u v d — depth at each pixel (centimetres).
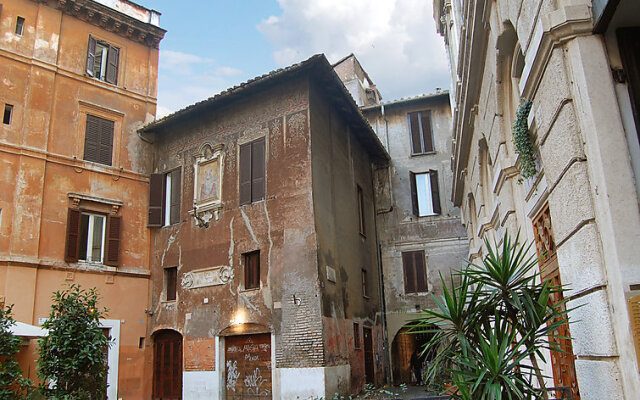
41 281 1602
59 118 1758
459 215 2138
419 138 2280
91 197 1772
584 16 456
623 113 442
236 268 1634
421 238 2152
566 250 501
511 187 848
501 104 825
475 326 525
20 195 1611
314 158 1598
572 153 461
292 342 1456
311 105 1642
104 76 1922
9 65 1677
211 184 1786
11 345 1113
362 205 2050
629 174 423
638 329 384
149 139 1992
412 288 2105
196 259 1750
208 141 1836
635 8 434
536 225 725
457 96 1291
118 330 1731
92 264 1734
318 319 1436
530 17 540
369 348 1852
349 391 1521
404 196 2220
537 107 559
